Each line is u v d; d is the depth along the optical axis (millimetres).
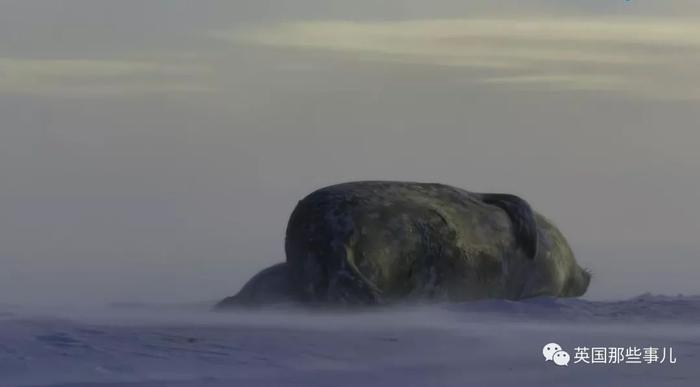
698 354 44000
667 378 39969
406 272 57438
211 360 40938
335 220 57031
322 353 42719
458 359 42438
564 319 52094
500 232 60000
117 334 44156
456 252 58344
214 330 46125
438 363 41781
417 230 57719
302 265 57375
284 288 57844
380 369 40625
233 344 43312
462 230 58812
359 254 56562
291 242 58156
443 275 58062
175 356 41062
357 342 44469
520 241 60594
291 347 43344
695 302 57750
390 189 59188
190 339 43938
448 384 38812
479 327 48719
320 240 56875
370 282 56312
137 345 42375
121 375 38438
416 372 40312
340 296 55375
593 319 52344
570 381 39469
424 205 58688
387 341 45000
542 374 40344
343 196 57969
